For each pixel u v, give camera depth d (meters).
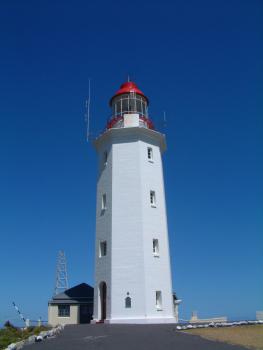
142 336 23.28
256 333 23.88
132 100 44.72
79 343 20.92
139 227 37.84
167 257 38.78
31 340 21.25
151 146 42.09
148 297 35.84
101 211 40.66
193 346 19.47
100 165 43.06
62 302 46.34
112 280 36.75
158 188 40.84
